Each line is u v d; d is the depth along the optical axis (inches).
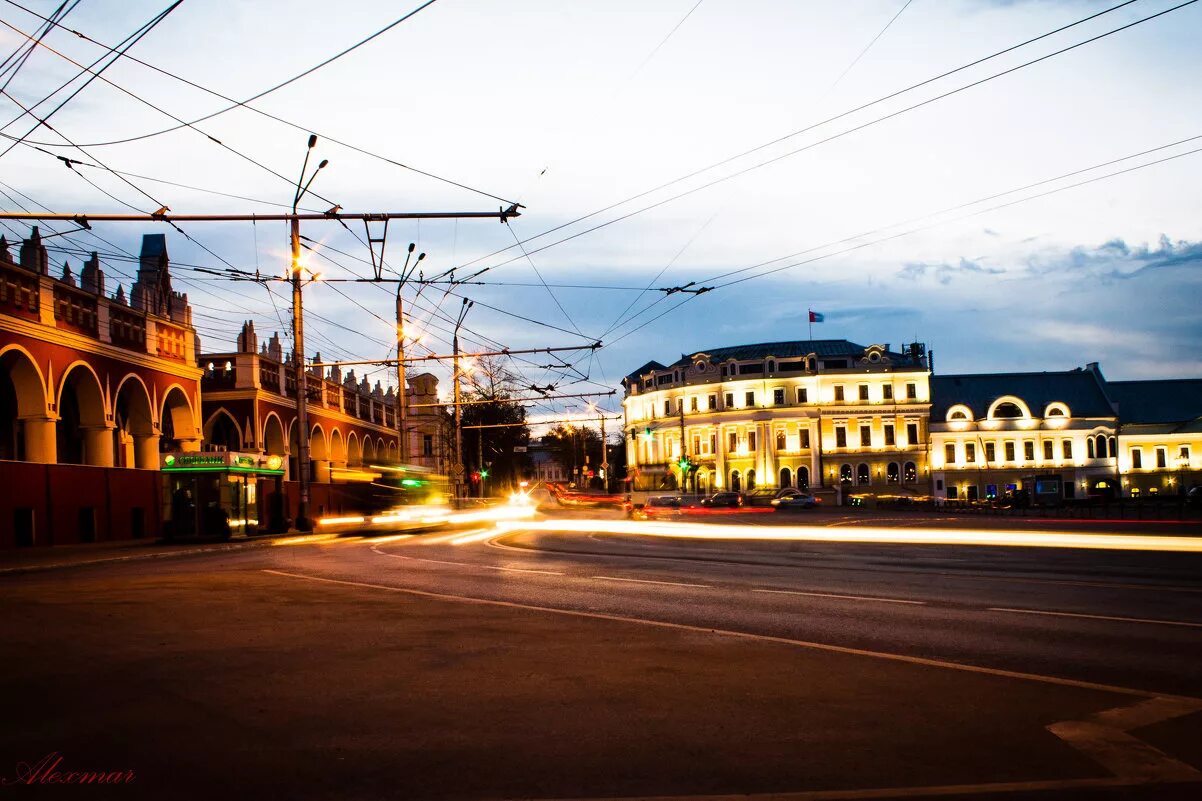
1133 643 362.9
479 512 1862.7
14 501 1124.5
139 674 334.6
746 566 749.9
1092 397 3590.1
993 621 423.8
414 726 261.6
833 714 266.2
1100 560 741.9
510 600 547.5
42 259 1202.6
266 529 1466.5
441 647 384.2
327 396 2237.9
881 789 203.5
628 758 229.0
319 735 253.6
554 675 326.3
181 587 641.6
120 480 1348.4
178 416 1571.1
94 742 249.0
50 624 460.4
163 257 1683.1
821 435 3523.6
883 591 549.0
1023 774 212.8
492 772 220.5
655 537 1261.1
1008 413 3550.7
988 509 2418.8
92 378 1293.1
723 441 3614.7
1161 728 248.1
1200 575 602.9
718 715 267.6
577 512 2554.1
